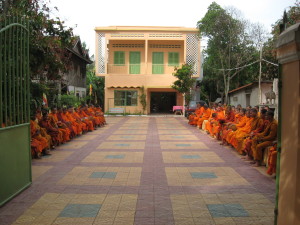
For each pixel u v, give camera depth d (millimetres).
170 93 29922
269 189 5363
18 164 5141
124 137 12164
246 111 9258
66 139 10422
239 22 24562
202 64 29422
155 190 5316
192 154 8547
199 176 6215
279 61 3279
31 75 9414
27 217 4188
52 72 10008
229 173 6461
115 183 5734
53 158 8000
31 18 8453
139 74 26297
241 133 8391
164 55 27203
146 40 25891
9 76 4848
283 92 3219
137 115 25922
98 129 15297
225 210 4410
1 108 4539
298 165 2822
